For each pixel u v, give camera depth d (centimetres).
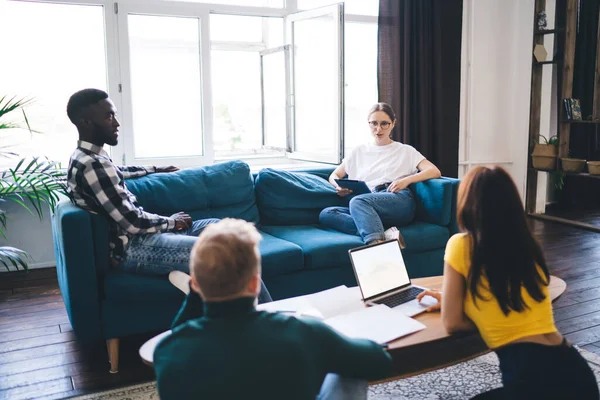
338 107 423
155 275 246
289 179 343
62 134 400
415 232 316
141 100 414
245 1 468
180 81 425
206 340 101
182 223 265
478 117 554
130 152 407
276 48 468
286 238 307
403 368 159
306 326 107
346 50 505
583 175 504
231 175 325
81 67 397
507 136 572
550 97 570
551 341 139
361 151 366
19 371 242
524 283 138
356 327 166
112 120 248
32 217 388
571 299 322
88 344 240
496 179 142
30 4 379
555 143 535
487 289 141
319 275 289
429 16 479
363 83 516
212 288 104
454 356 164
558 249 431
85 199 242
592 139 586
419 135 486
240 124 500
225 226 111
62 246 235
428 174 339
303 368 101
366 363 114
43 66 388
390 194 325
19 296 337
